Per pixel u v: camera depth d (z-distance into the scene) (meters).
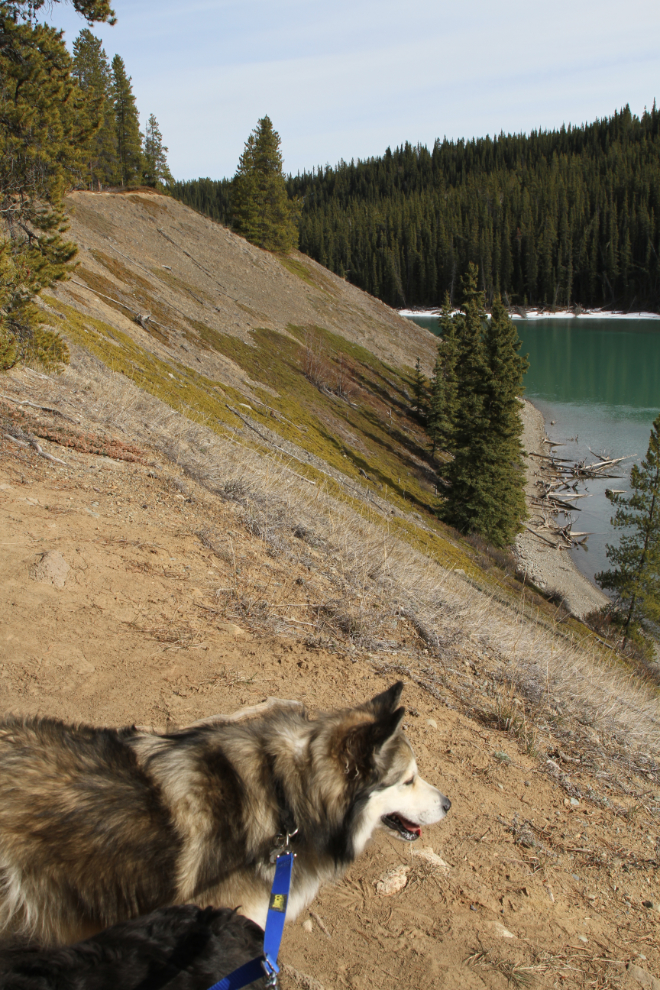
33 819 2.26
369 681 5.79
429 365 81.25
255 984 2.04
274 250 87.88
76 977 1.84
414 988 3.13
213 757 2.69
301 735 2.87
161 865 2.41
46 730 2.60
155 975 1.91
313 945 3.25
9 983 1.78
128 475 9.05
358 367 66.19
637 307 158.12
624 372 92.88
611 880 4.37
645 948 3.82
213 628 5.92
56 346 14.11
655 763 6.80
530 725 6.27
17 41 14.32
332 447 42.81
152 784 2.51
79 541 6.62
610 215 163.62
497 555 36.56
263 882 2.67
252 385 46.38
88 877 2.28
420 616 7.93
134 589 6.12
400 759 2.98
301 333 65.69
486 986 3.25
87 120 16.12
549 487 50.28
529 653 8.55
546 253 160.62
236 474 11.23
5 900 2.17
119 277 50.78
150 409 14.66
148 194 74.00
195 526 8.15
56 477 8.12
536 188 186.62
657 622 32.97
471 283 56.81
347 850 2.88
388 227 171.50
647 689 13.98
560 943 3.68
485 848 4.28
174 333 46.66
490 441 39.34
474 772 5.07
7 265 13.29
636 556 31.52
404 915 3.57
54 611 5.39
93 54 73.19
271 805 2.71
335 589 7.88
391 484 42.44
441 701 5.98
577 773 5.71
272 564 7.92
